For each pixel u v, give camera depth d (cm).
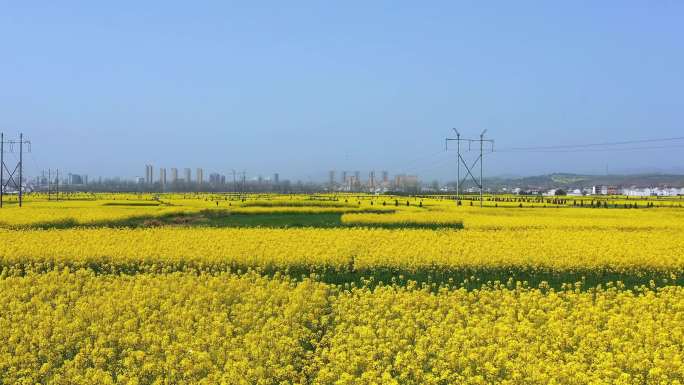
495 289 1917
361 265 2336
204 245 2794
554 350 1288
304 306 1611
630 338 1356
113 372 1219
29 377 1127
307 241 2947
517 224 4228
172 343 1291
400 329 1405
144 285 1878
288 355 1227
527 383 1092
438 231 3559
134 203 8681
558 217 5100
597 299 1727
